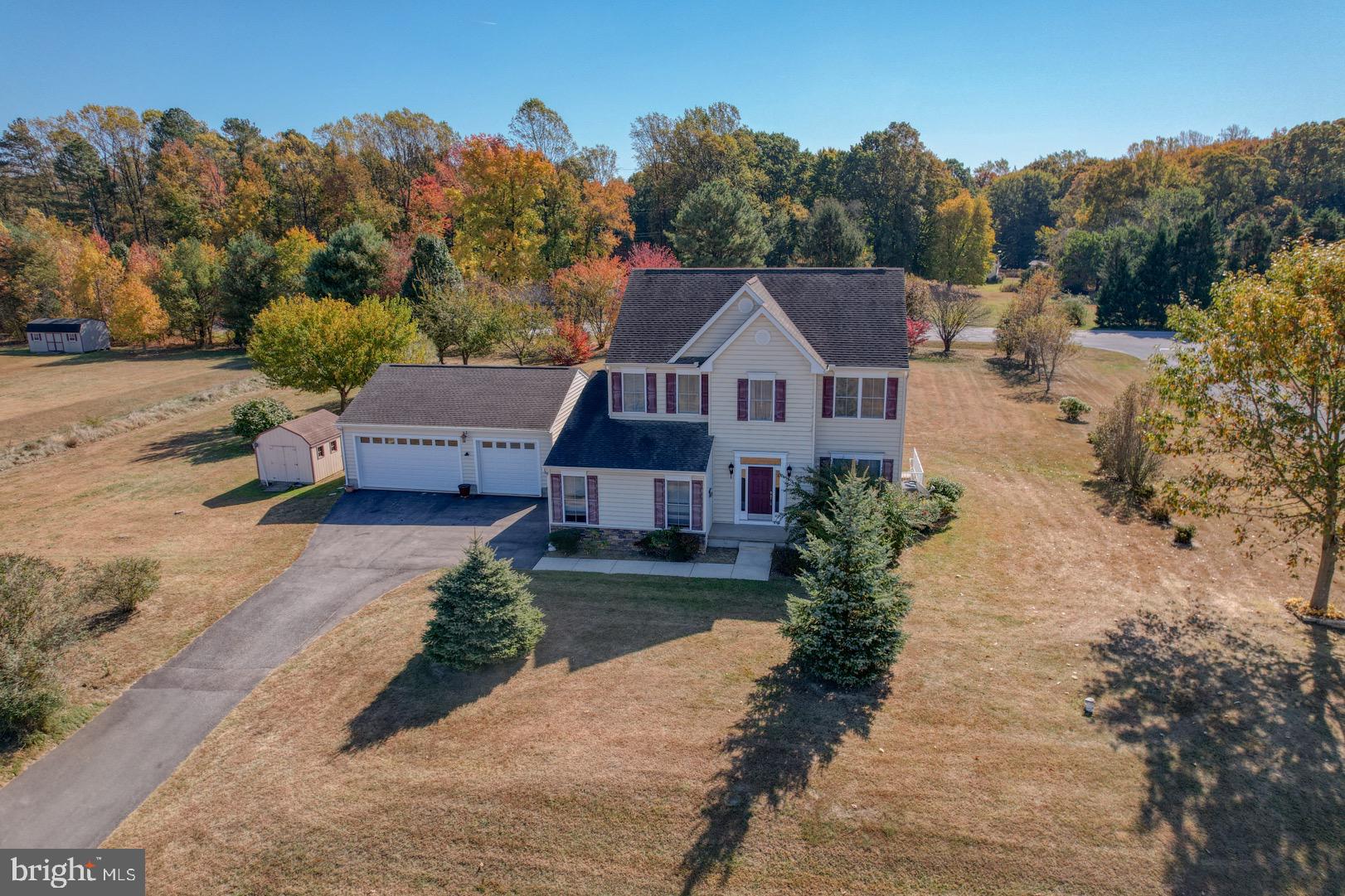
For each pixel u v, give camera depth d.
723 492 26.73
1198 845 12.20
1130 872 11.78
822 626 16.77
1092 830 12.59
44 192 105.75
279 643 19.55
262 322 41.53
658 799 13.65
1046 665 17.41
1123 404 30.11
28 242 81.62
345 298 62.25
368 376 41.88
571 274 61.78
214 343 79.88
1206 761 14.00
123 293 71.88
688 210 68.06
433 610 19.20
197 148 104.12
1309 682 16.27
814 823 12.98
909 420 41.34
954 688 16.59
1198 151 141.50
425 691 17.17
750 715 15.89
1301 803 12.90
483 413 31.00
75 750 15.54
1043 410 42.62
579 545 25.48
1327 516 18.14
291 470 33.34
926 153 94.62
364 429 31.39
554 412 30.81
